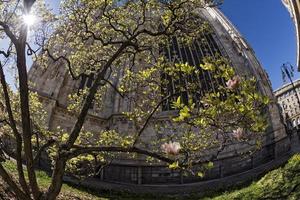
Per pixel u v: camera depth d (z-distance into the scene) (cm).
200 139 1352
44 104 4706
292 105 5097
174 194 3603
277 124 4434
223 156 4278
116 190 3541
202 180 4194
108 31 1786
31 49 1355
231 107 938
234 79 905
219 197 2931
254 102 944
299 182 2481
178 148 830
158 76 1670
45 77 4903
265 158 4259
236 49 5512
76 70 1822
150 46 1658
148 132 4372
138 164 4388
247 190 2742
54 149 1578
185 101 3369
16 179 2200
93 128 4909
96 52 1812
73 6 1628
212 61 981
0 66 1180
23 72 1145
